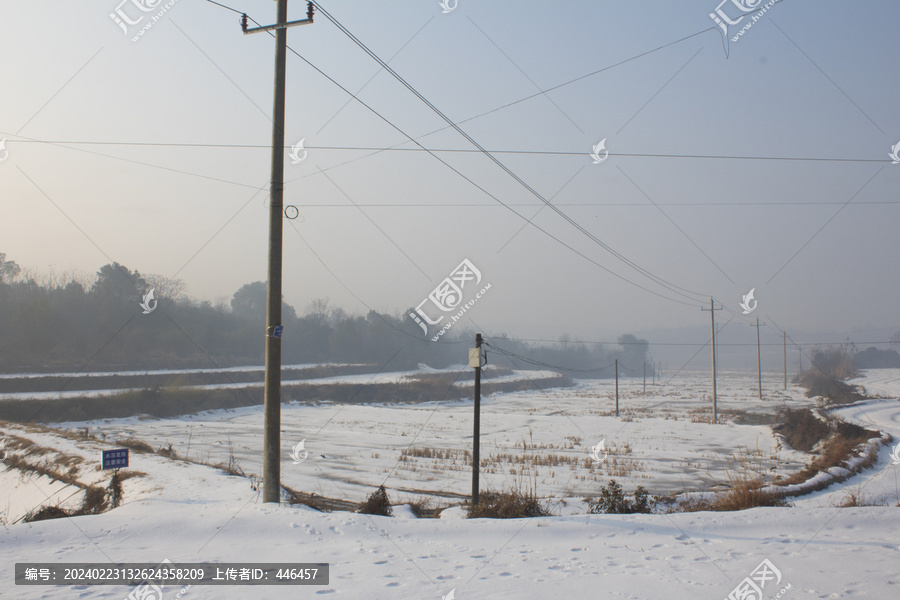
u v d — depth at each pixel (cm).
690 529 1099
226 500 1459
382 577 796
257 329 10838
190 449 3631
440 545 980
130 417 5325
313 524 1068
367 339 11675
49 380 5812
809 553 938
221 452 3538
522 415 6662
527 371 15750
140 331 8169
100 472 2133
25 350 6812
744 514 1195
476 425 2002
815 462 3191
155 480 1822
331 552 919
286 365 10194
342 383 8525
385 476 2864
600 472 3055
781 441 4491
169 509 1177
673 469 3200
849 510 1224
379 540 998
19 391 5550
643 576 812
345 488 2522
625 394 10800
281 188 1368
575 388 13050
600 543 1002
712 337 5912
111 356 7544
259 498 1501
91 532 998
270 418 1330
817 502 2022
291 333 11256
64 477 2231
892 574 820
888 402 7494
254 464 3098
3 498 2320
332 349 11281
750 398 9312
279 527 1045
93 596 714
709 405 8031
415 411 7019
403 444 4184
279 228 1360
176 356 8438
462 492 2458
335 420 5903
